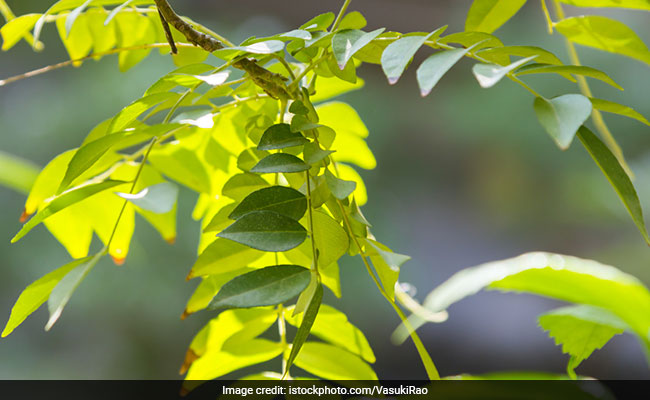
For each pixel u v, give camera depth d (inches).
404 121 298.5
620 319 29.5
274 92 32.5
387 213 294.2
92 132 33.4
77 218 35.4
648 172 213.2
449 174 308.3
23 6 217.9
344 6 32.9
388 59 29.5
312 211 31.5
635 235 268.5
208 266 32.7
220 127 35.6
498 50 30.4
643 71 251.0
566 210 291.1
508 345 275.0
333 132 31.9
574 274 28.8
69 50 37.2
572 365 31.6
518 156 295.4
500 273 29.0
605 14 247.1
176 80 32.2
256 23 251.8
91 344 219.0
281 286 29.6
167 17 33.0
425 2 277.1
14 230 210.1
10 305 211.8
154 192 32.8
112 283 213.0
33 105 221.5
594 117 34.2
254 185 32.6
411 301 31.8
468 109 291.3
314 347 33.7
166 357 221.5
